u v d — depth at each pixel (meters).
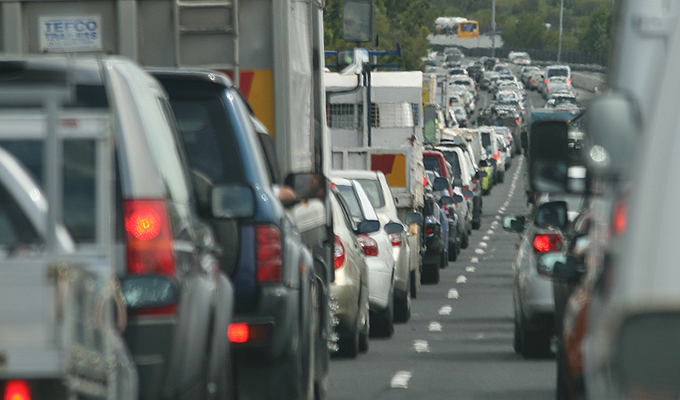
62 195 17.89
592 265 19.38
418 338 53.38
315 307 30.25
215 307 21.73
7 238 16.38
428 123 107.19
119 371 15.87
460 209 112.06
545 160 19.22
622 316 13.17
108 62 19.48
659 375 13.01
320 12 38.19
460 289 77.94
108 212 16.44
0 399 14.87
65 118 16.53
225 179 26.02
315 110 37.94
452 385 40.09
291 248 26.44
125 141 18.97
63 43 33.78
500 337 53.72
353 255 45.81
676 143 13.77
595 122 15.04
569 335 20.77
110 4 33.69
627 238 13.90
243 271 25.27
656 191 13.73
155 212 18.84
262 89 33.22
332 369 43.78
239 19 33.28
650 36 16.22
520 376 42.19
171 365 18.84
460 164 128.62
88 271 15.26
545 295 45.09
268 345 25.20
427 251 80.81
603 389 14.22
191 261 20.16
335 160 75.81
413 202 74.44
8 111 16.95
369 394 38.31
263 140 31.31
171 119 22.64
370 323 53.06
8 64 19.22
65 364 14.83
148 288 18.61
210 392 21.11
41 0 33.72
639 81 16.20
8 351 14.87
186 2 33.41
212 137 26.17
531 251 46.34
